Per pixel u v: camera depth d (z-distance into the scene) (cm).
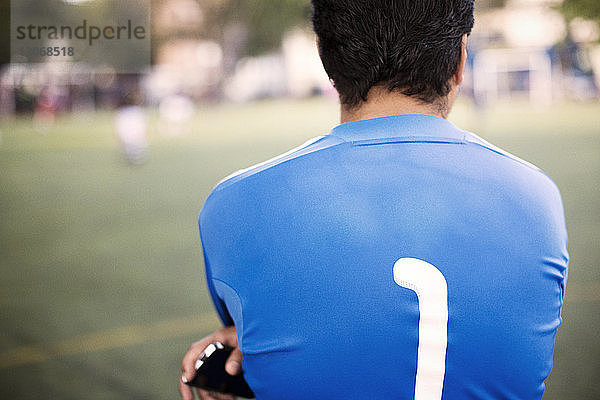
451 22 75
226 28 3344
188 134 1892
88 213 727
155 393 264
